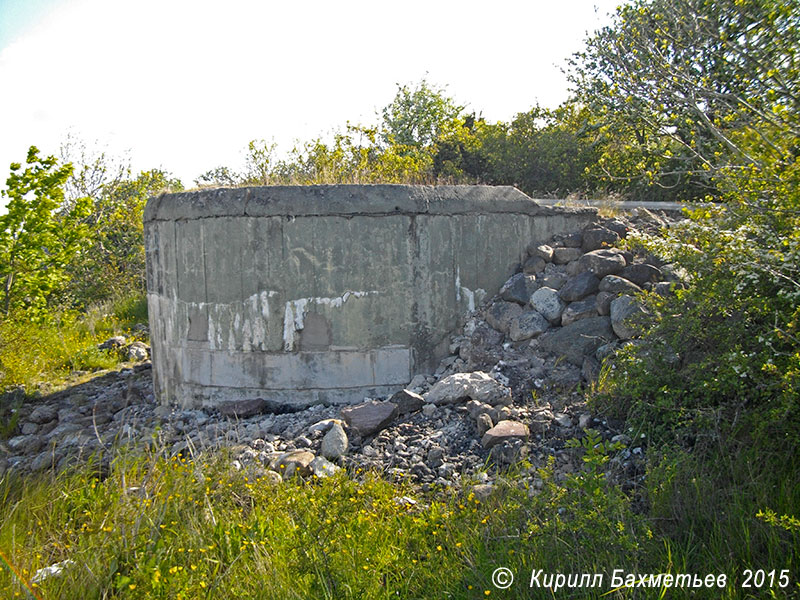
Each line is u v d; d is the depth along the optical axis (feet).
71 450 19.20
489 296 21.35
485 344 19.86
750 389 14.02
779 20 16.29
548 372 18.43
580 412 16.29
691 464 13.33
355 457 16.12
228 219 20.30
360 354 20.10
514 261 21.72
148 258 23.09
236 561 12.15
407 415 17.70
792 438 13.05
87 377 28.37
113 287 49.34
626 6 23.11
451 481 14.75
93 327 36.88
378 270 20.04
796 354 12.94
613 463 14.30
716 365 14.67
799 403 13.04
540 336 19.49
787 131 13.85
